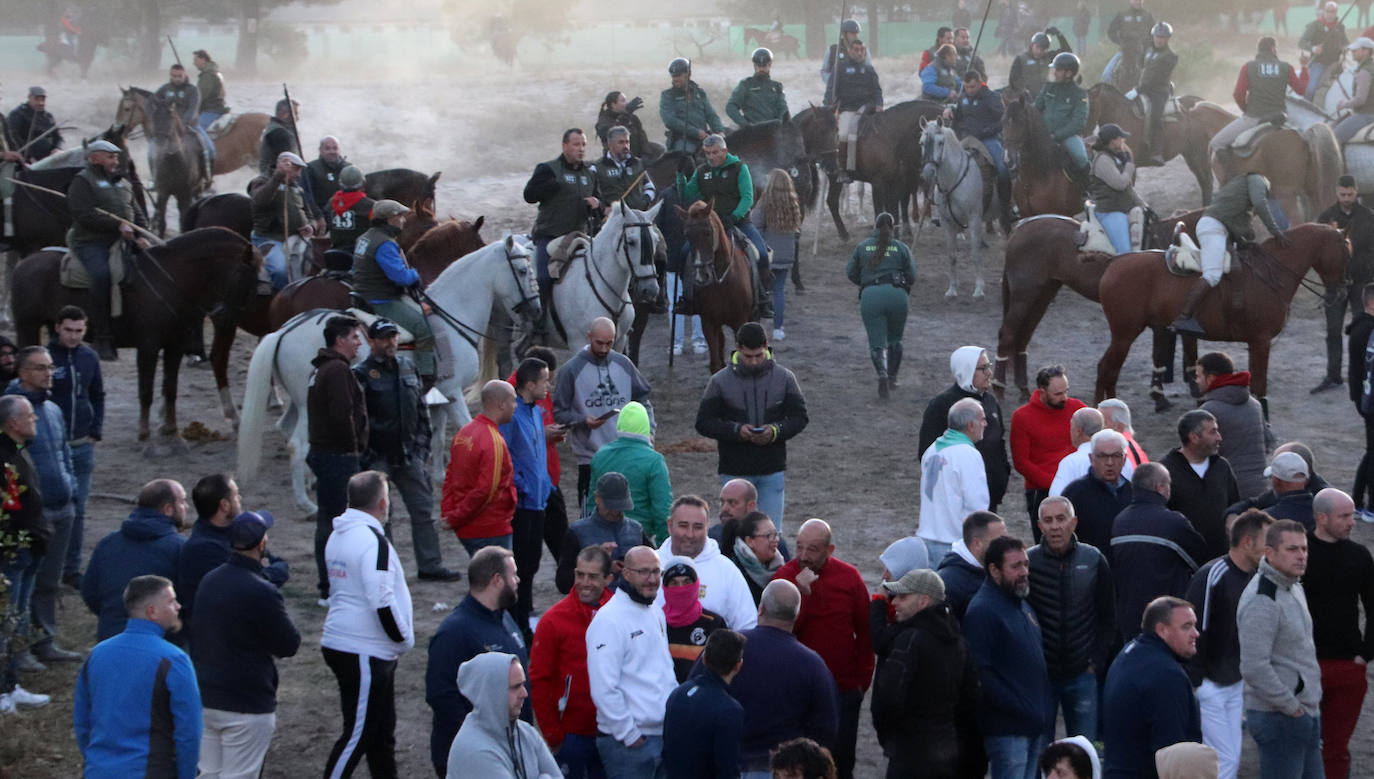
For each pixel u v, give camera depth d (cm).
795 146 2339
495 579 780
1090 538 953
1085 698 842
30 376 1059
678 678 796
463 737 653
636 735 757
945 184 2259
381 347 1168
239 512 868
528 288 1507
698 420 1175
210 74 2852
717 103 3900
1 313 2039
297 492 1393
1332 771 874
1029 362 2005
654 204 1864
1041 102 2256
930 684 745
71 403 1203
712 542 845
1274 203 2325
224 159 2820
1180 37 4897
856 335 2130
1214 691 838
